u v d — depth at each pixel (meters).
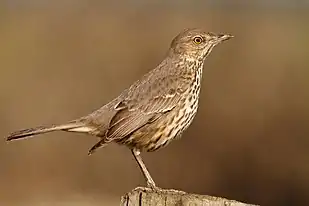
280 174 20.06
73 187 20.61
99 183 20.78
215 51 22.47
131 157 20.86
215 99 21.06
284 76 21.78
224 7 26.48
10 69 23.19
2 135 21.50
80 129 11.14
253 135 20.45
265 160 20.22
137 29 24.45
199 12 25.88
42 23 25.23
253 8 26.50
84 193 20.50
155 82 11.15
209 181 20.08
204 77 21.58
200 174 20.11
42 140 21.11
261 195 19.92
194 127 20.47
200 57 11.38
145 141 11.07
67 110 22.11
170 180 20.16
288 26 24.73
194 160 20.23
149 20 24.98
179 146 20.33
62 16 25.48
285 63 22.25
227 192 20.02
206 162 20.20
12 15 25.72
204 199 8.83
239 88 21.41
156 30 24.38
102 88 22.39
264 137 20.47
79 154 21.03
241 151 20.31
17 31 24.45
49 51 24.00
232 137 20.45
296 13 26.45
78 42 24.09
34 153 21.08
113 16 25.25
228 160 20.23
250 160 20.23
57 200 19.88
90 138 21.16
